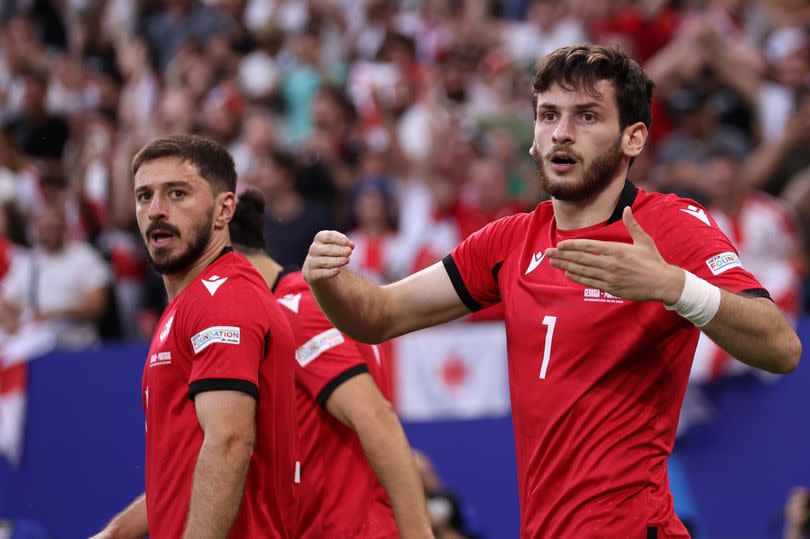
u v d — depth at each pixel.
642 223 11.38
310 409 14.12
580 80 11.23
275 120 38.06
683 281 10.13
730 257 10.92
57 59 44.97
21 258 29.97
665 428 11.27
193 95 39.47
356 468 14.29
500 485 24.64
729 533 24.75
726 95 33.94
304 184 31.69
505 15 42.12
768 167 31.36
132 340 30.97
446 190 30.55
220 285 12.04
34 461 25.48
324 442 14.20
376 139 35.31
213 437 11.45
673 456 25.00
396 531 14.41
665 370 11.21
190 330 11.84
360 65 38.66
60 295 29.45
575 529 11.07
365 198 29.95
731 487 24.83
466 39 38.41
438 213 30.39
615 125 11.30
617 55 11.41
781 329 10.48
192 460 11.82
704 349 25.05
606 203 11.48
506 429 24.72
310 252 11.78
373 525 14.27
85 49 44.47
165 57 43.09
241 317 11.85
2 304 29.66
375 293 12.27
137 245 32.38
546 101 11.39
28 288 29.66
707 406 25.02
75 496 25.28
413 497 13.54
